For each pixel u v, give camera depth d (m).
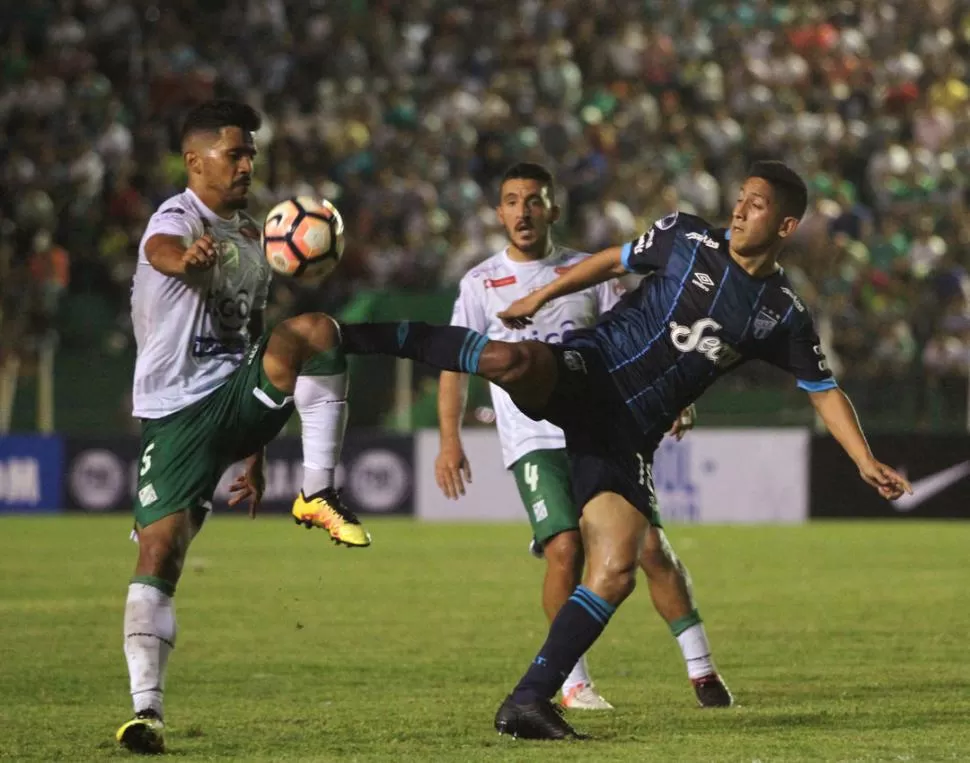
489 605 31.14
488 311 22.06
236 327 18.03
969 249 68.38
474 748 16.31
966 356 56.88
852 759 15.45
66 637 26.23
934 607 30.86
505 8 75.38
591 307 22.08
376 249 61.59
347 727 17.89
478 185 68.88
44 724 18.16
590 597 17.17
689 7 78.50
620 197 65.69
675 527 50.25
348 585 34.56
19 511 53.06
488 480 52.38
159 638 16.69
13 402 52.78
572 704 19.66
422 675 22.42
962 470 51.81
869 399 52.38
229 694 20.69
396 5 75.00
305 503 17.05
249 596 32.50
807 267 63.00
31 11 70.38
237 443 17.50
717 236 17.88
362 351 17.33
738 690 21.09
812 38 78.25
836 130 74.62
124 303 59.94
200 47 71.50
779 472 51.75
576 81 72.88
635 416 17.67
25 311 56.44
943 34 81.25
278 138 66.00
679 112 75.00
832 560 40.19
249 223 18.34
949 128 75.25
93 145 65.44
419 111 71.62
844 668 23.16
